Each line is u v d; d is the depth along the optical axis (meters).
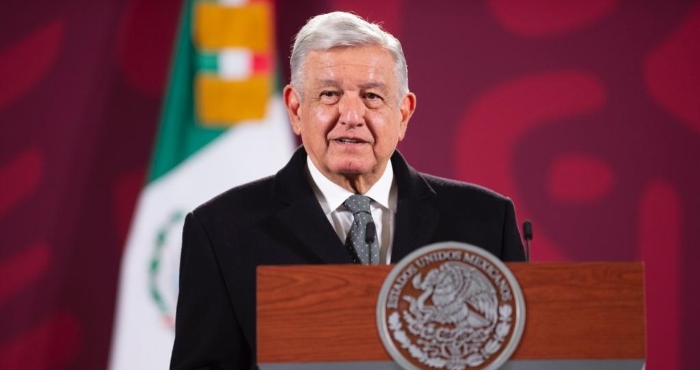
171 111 15.92
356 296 6.49
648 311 16.03
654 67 16.28
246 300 8.40
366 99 8.30
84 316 15.72
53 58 16.00
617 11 16.36
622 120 16.22
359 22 8.38
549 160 16.17
